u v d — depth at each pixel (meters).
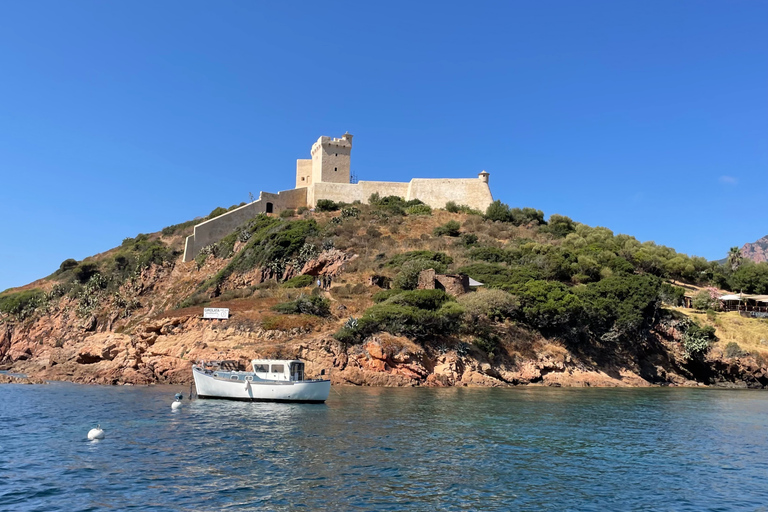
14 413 33.56
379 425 30.33
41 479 19.83
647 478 21.56
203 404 37.94
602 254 89.94
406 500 18.11
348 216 99.81
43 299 99.56
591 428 31.72
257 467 21.44
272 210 110.56
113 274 105.19
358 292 68.94
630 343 67.06
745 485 20.95
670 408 41.88
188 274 97.19
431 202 112.94
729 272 106.88
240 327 57.66
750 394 56.69
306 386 38.31
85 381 53.59
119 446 24.88
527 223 109.12
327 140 114.31
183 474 20.48
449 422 31.75
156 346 57.88
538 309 61.81
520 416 34.75
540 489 19.75
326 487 19.16
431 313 55.44
